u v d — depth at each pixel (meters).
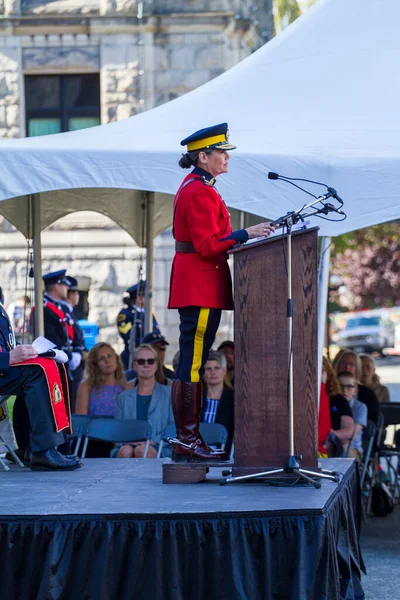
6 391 10.31
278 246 8.67
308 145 12.51
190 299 8.77
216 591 7.47
